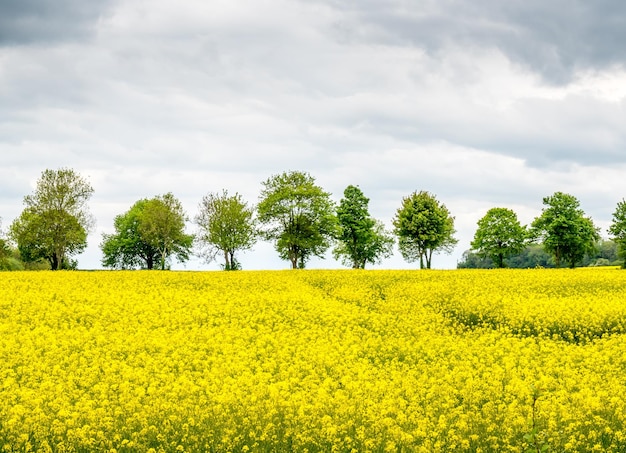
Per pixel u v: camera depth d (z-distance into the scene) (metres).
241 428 11.29
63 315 24.20
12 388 13.71
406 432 11.04
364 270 51.91
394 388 14.05
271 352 18.75
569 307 27.39
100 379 14.78
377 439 10.71
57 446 10.38
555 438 10.45
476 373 15.90
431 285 36.16
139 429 11.42
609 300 29.94
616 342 20.59
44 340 19.00
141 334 20.75
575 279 39.53
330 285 38.38
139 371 15.28
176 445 10.66
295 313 26.36
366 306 30.27
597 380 14.84
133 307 26.33
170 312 25.73
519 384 14.13
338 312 26.55
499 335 22.89
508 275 43.22
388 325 24.09
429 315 26.67
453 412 12.09
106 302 27.78
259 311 26.80
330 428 10.77
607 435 11.13
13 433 10.80
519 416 11.38
